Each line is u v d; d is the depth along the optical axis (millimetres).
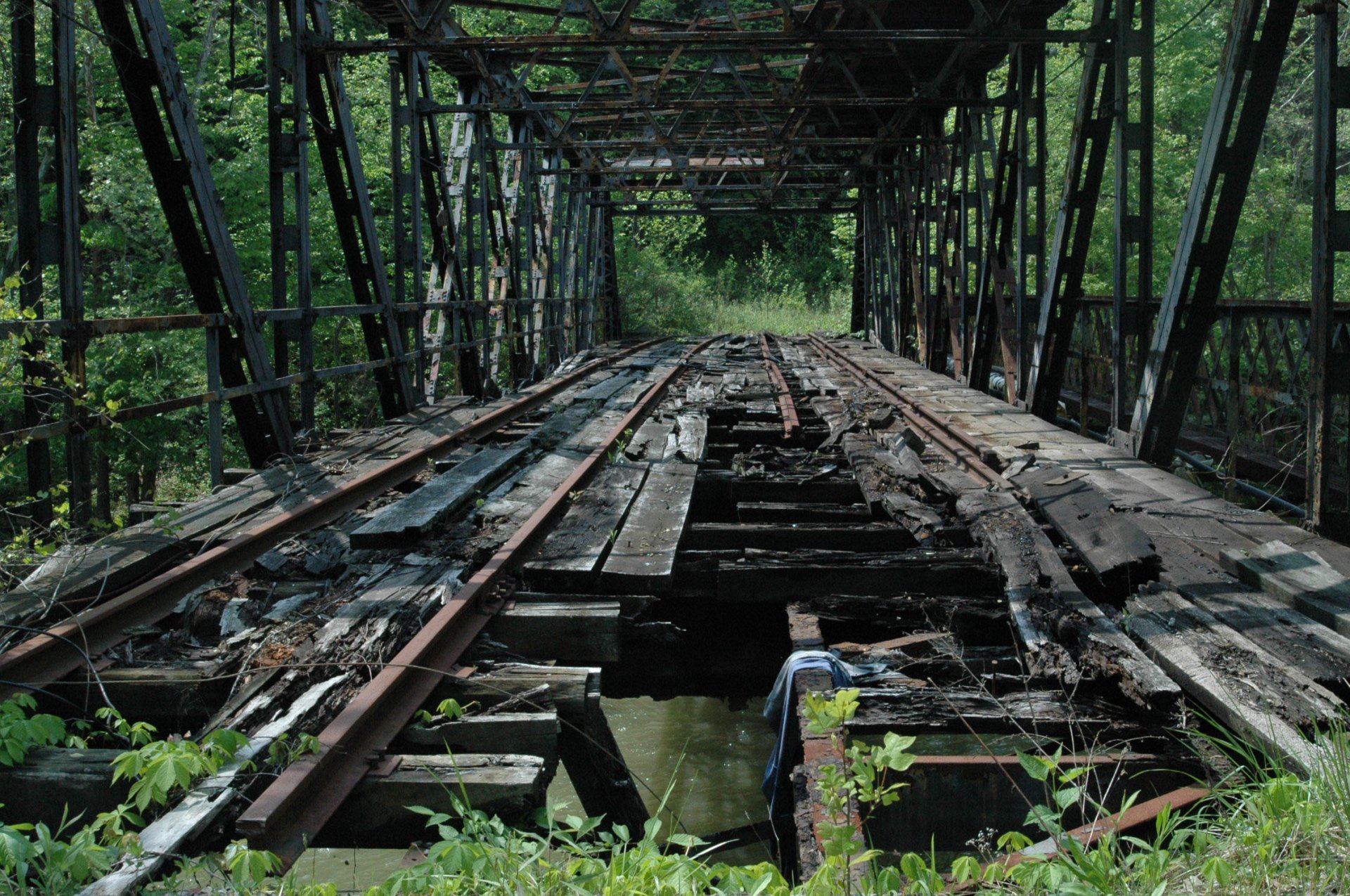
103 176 19594
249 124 20844
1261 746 3453
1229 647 4234
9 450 5660
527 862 2820
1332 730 3445
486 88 16547
